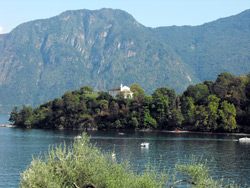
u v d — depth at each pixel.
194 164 43.88
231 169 91.56
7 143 152.38
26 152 124.25
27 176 37.00
